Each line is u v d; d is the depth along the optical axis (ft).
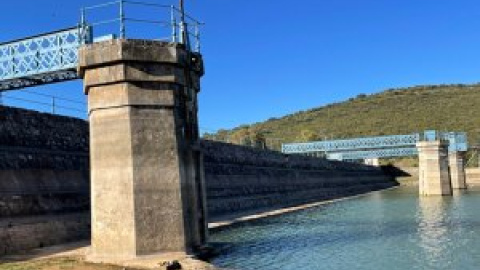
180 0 76.02
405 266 82.94
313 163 303.68
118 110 67.77
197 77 78.13
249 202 199.93
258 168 224.94
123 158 67.00
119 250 66.49
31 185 94.17
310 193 280.72
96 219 68.28
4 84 102.68
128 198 66.44
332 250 96.78
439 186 265.34
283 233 123.44
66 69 92.63
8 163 91.50
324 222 150.92
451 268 81.46
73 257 73.26
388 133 597.52
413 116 651.25
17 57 96.78
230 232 126.31
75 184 106.83
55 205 97.81
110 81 67.92
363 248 99.14
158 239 67.10
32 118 101.24
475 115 606.96
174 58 69.92
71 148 111.04
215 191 174.09
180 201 69.10
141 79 68.08
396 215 168.45
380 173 449.06
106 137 68.08
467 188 344.08
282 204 233.55
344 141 391.65
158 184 67.77
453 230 125.39
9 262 71.72
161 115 69.00
